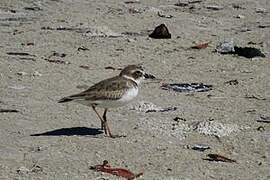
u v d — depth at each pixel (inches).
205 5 1411.2
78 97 605.3
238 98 767.7
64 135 616.4
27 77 832.9
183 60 970.7
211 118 681.0
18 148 576.4
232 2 1443.2
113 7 1364.4
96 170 527.8
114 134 623.8
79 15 1268.5
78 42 1058.7
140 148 586.2
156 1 1455.5
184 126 649.6
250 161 564.7
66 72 870.4
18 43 1039.0
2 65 888.3
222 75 884.0
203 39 1113.4
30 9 1316.4
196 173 531.5
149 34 1142.3
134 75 623.8
